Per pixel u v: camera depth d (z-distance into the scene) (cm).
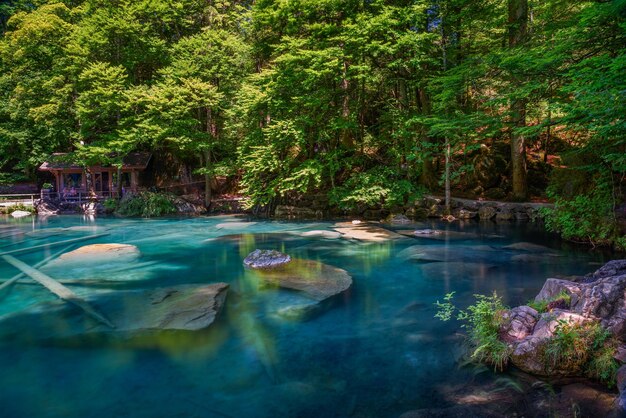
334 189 1848
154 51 2280
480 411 322
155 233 1477
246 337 486
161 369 408
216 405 344
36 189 2944
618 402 314
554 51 837
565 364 367
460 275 768
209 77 2162
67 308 589
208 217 2109
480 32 2041
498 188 1934
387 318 549
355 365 414
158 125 2053
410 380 381
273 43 2133
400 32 1587
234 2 2433
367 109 2203
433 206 1772
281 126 1736
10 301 633
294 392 363
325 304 605
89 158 2261
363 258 962
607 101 618
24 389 373
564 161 1145
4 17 3138
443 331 498
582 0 1053
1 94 2619
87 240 1314
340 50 1614
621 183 974
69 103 2366
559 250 1006
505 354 392
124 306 584
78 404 347
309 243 1188
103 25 2225
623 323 385
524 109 1042
